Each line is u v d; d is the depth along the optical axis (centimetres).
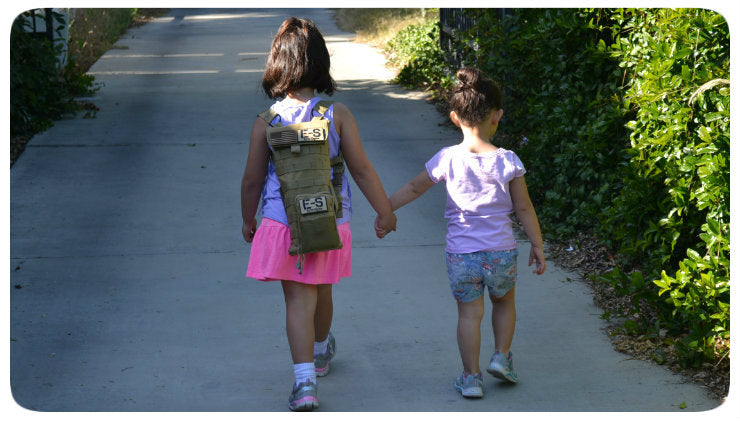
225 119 927
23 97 837
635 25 489
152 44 1597
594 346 385
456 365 368
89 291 457
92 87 1105
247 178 319
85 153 775
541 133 602
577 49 587
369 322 418
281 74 314
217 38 1706
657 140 404
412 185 335
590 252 506
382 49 1489
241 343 391
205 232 568
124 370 361
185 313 428
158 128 880
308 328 316
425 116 944
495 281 325
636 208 440
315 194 302
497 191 322
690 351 353
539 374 357
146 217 599
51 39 1050
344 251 321
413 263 509
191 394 338
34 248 530
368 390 343
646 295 395
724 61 381
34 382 347
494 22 760
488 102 320
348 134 318
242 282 474
